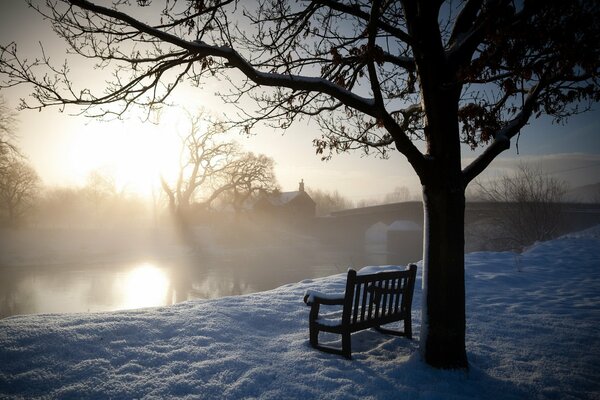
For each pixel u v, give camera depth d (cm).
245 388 370
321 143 617
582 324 611
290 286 855
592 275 1059
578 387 397
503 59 406
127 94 486
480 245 3012
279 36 563
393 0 546
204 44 432
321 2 442
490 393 378
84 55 462
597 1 371
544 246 1620
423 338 441
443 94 439
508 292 854
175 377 384
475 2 472
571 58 385
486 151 454
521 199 2720
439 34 446
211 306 636
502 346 516
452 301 427
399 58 509
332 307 686
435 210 438
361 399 356
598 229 2752
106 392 353
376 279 493
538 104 484
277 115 568
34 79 441
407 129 664
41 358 397
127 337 468
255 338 517
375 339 546
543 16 380
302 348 487
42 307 1945
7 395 340
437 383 389
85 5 396
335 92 449
